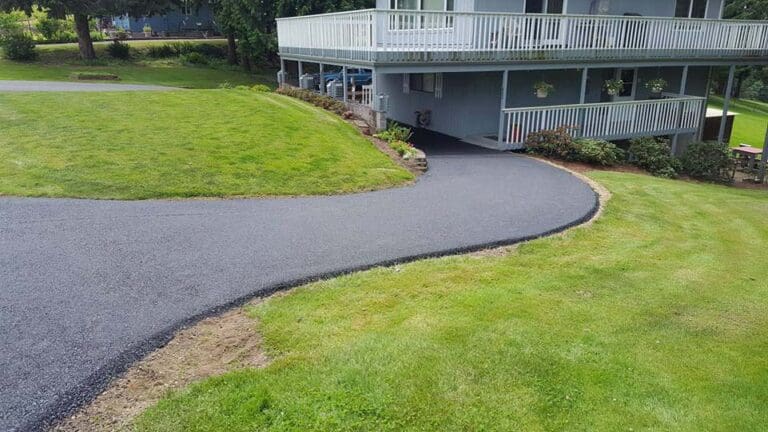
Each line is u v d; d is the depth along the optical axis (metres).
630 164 13.45
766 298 5.13
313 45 14.62
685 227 7.45
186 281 4.88
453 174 9.86
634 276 5.46
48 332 4.01
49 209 6.60
